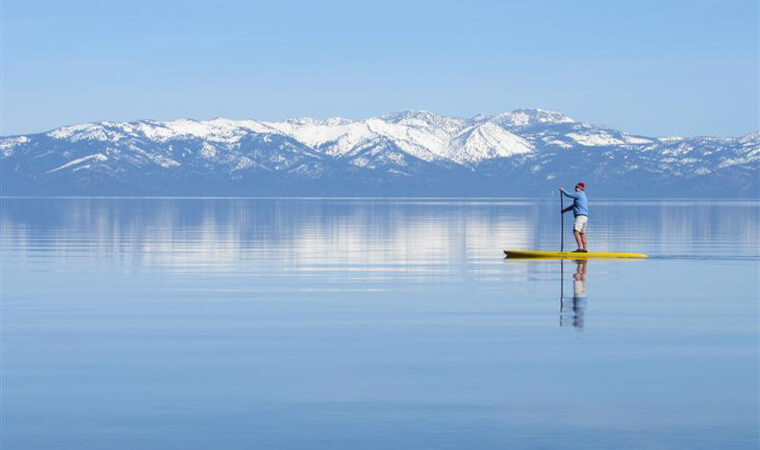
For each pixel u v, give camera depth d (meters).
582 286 32.94
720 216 126.44
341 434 13.64
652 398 15.64
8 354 19.55
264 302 28.41
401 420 14.36
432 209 183.38
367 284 33.97
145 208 187.75
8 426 14.02
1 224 94.25
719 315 25.23
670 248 55.78
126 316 25.23
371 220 110.69
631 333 22.12
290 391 16.17
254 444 13.20
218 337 21.73
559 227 88.88
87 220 107.94
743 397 15.71
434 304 27.75
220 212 152.75
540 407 15.09
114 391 16.16
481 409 14.98
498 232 77.94
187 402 15.41
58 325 23.59
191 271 39.53
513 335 21.88
